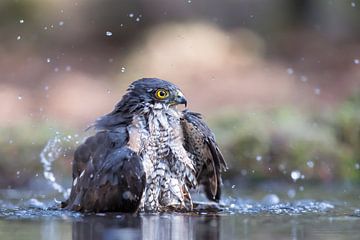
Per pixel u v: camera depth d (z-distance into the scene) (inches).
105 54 1061.1
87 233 296.5
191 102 895.7
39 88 942.4
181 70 994.1
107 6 1099.3
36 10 1083.3
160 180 384.8
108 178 362.6
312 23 1152.8
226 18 1139.9
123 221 336.2
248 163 577.6
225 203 420.2
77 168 387.5
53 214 364.2
